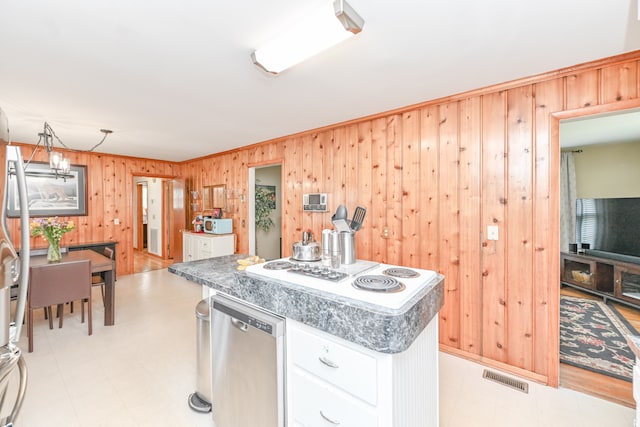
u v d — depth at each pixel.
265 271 1.56
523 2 1.38
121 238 5.27
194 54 1.81
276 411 1.35
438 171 2.62
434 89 2.38
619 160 4.52
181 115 2.99
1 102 2.58
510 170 2.26
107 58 1.85
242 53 1.81
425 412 1.37
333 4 1.31
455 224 2.53
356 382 1.11
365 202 3.12
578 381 2.15
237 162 4.81
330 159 3.44
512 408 1.87
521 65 1.99
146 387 2.08
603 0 1.36
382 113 2.93
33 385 2.08
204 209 5.54
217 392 1.66
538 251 2.15
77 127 3.40
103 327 3.06
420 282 1.38
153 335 2.89
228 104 2.69
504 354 2.30
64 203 4.63
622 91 1.87
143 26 1.53
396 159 2.88
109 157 5.13
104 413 1.82
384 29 1.58
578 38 1.67
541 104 2.14
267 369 1.37
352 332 1.09
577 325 3.14
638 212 3.85
